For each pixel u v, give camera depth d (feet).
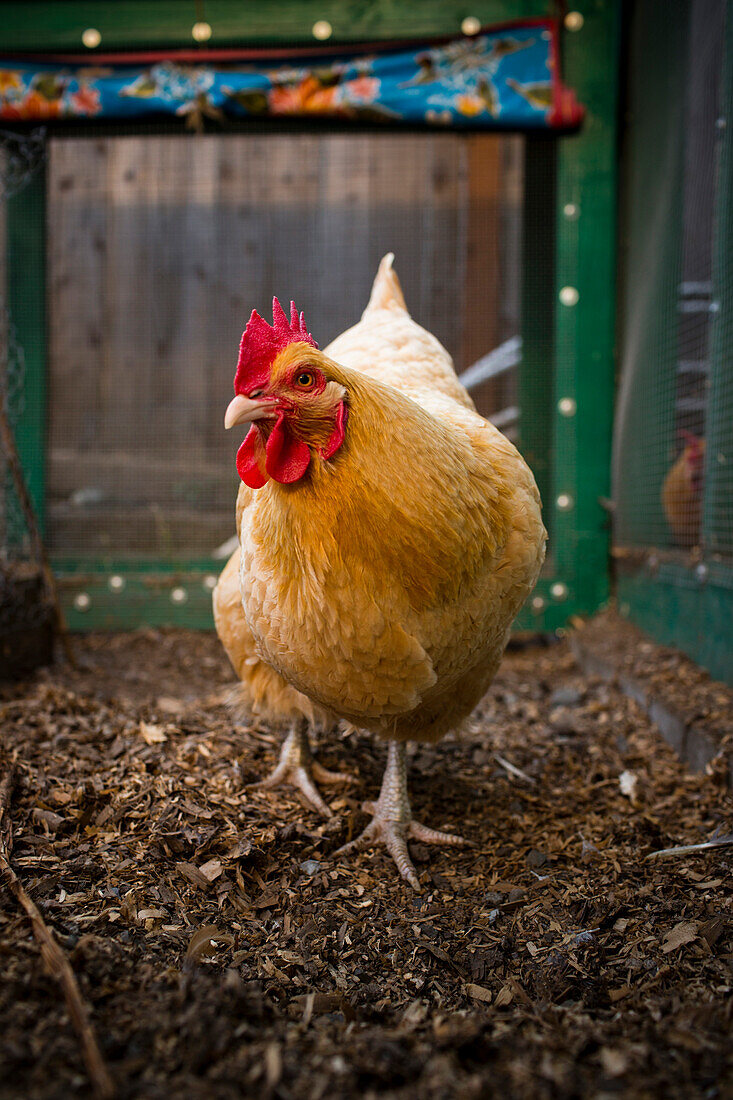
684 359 4.74
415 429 2.52
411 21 5.64
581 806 3.64
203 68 5.57
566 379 5.79
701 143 4.49
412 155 6.02
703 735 3.76
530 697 4.72
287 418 2.42
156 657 5.35
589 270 5.74
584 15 5.61
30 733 3.75
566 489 5.83
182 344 6.18
